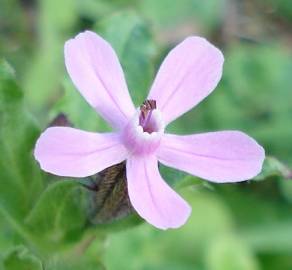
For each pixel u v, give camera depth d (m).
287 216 0.18
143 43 0.12
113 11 0.19
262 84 0.20
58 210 0.10
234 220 0.18
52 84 0.18
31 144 0.11
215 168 0.09
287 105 0.19
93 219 0.10
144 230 0.16
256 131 0.19
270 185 0.18
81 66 0.09
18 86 0.10
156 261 0.16
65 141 0.09
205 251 0.16
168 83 0.09
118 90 0.09
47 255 0.11
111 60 0.09
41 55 0.19
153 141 0.09
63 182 0.10
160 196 0.09
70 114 0.11
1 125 0.11
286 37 0.22
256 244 0.17
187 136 0.09
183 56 0.09
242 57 0.20
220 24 0.21
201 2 0.21
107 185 0.09
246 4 0.22
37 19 0.20
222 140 0.09
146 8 0.20
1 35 0.19
